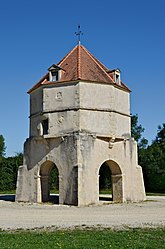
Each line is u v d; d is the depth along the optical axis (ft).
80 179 104.27
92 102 111.55
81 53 125.29
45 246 45.16
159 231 57.41
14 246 45.16
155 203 112.16
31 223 68.59
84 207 99.96
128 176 118.32
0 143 342.44
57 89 114.01
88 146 108.37
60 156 110.32
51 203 111.86
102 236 52.44
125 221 70.59
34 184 116.37
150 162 205.67
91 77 113.60
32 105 122.83
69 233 55.72
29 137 122.21
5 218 76.69
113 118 114.01
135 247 44.68
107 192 189.78
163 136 253.85
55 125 112.47
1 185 217.36
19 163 221.66
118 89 118.62
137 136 240.12
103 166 212.84
